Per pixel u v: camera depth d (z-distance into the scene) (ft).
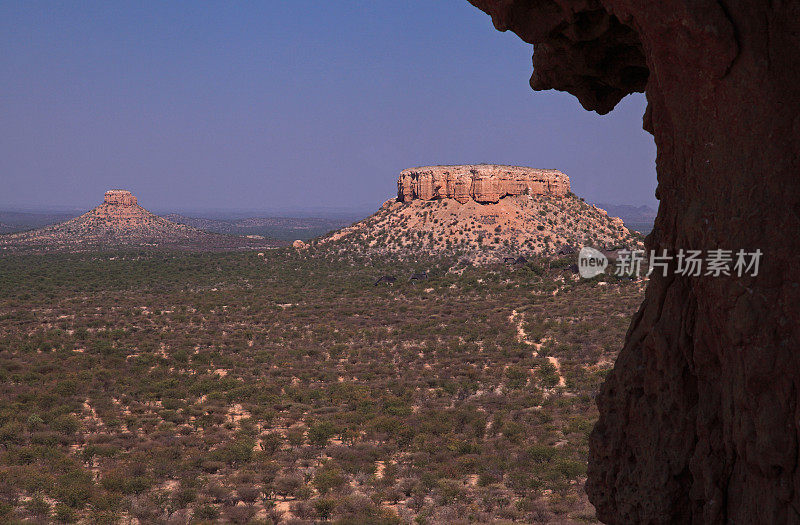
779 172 15.30
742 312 15.70
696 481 18.04
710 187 16.72
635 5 17.38
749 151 15.70
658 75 17.95
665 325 18.92
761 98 15.38
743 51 15.48
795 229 15.08
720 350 16.98
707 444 17.72
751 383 15.64
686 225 17.52
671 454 18.76
